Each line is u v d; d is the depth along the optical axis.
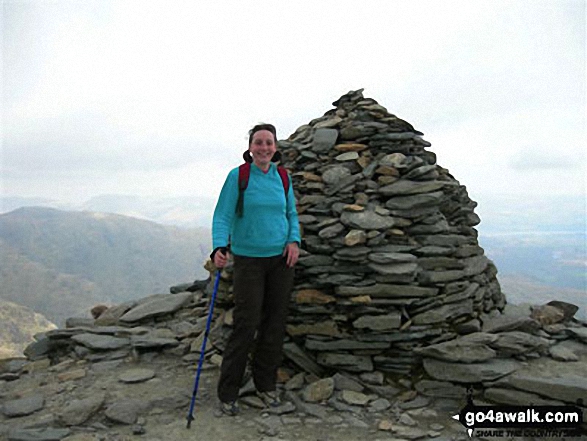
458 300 4.51
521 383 3.58
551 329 4.92
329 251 4.47
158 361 4.92
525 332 4.61
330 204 4.88
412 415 3.62
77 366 4.82
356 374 4.23
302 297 4.39
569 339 4.81
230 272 4.77
